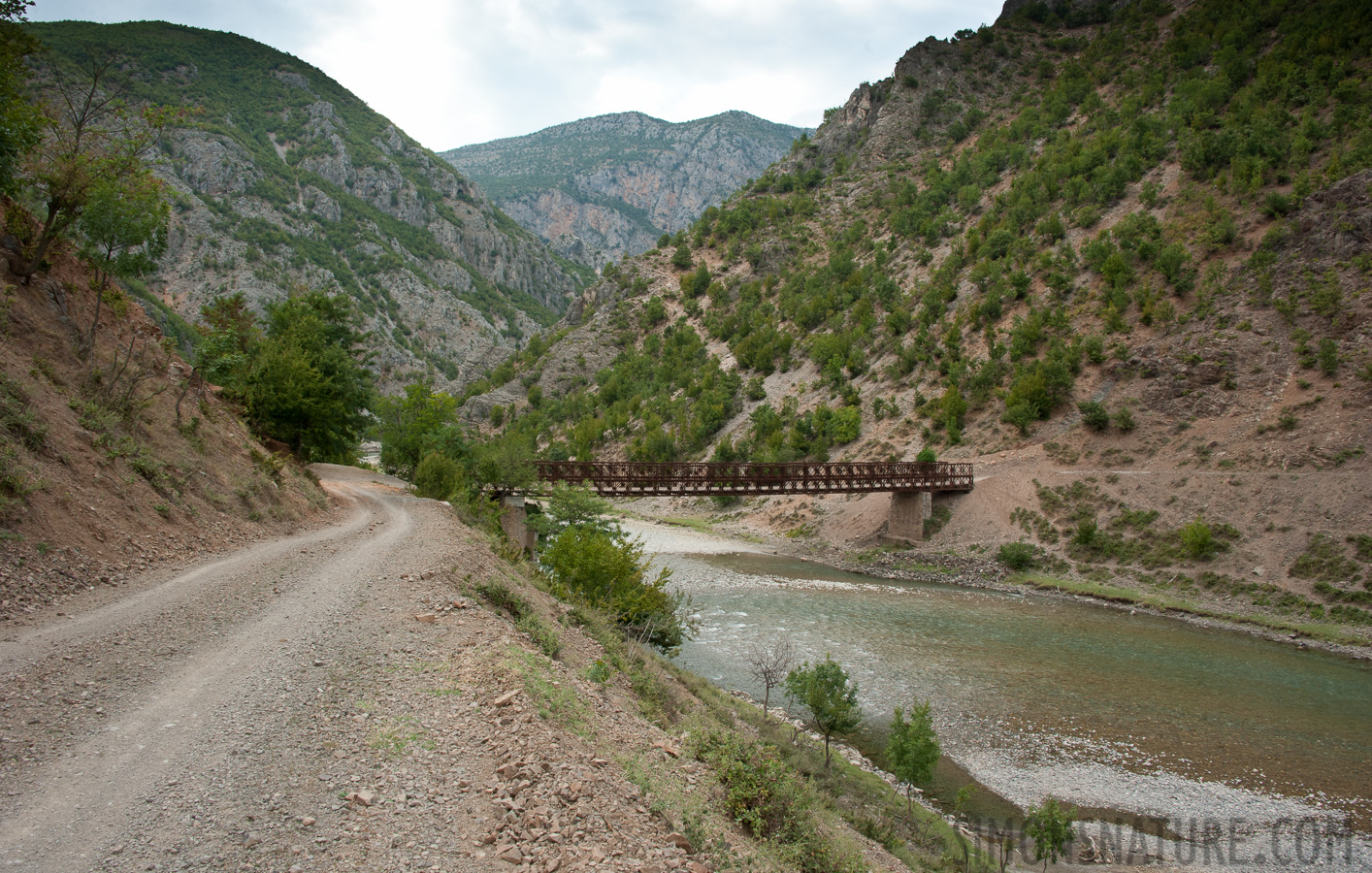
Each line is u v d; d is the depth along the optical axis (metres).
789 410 98.62
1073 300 82.06
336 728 8.51
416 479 42.91
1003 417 72.12
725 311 154.38
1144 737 25.44
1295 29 118.19
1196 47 138.75
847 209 178.62
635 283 184.62
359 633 12.20
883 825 16.62
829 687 20.86
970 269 107.88
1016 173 139.62
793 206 187.88
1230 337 62.03
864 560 59.97
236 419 29.48
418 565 18.53
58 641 10.02
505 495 47.78
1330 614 39.41
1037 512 57.41
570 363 162.88
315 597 14.37
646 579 50.56
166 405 22.98
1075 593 47.66
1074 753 24.14
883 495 69.31
